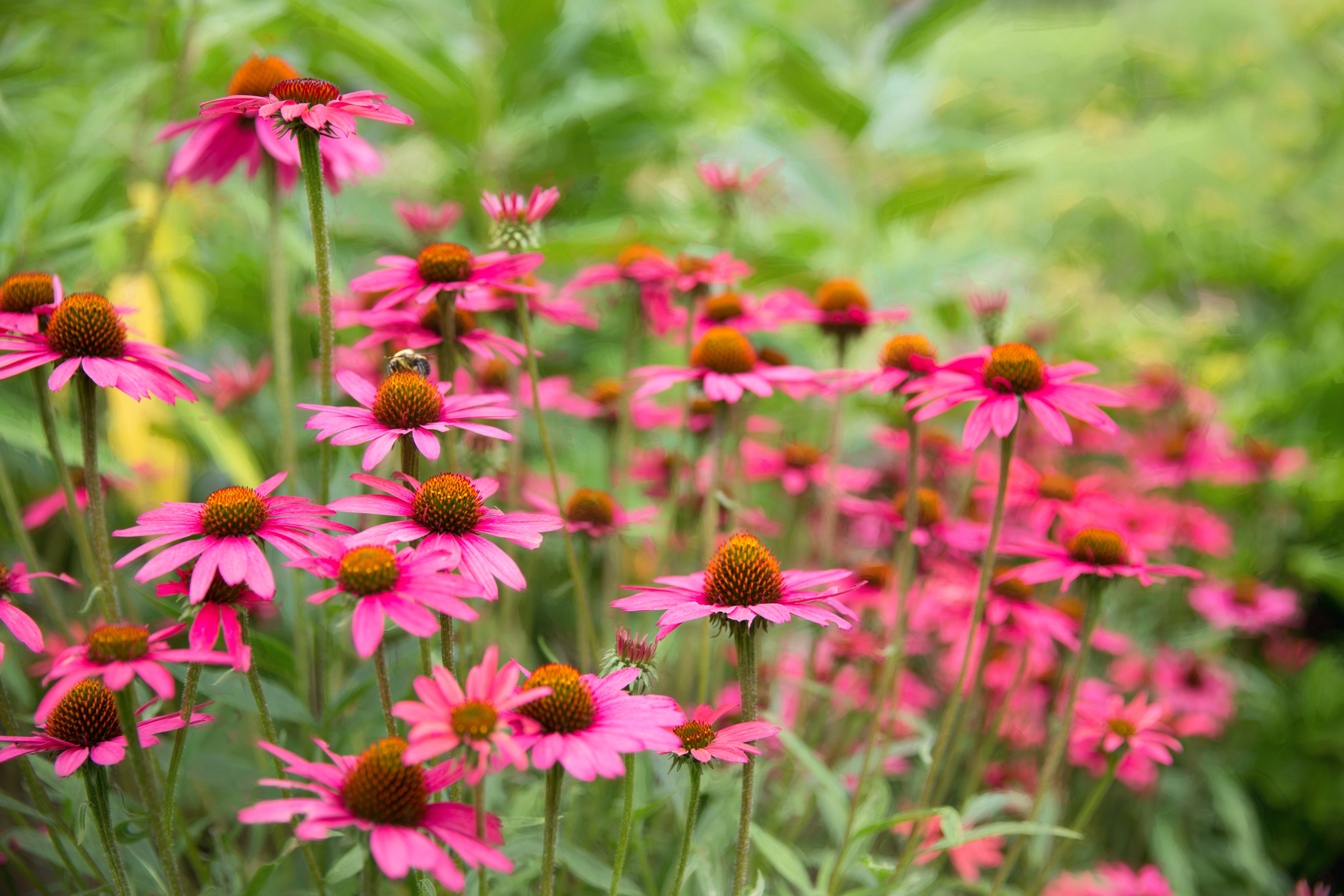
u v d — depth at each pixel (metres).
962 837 1.28
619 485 1.57
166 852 1.19
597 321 1.57
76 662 1.15
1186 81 3.75
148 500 1.60
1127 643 1.61
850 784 1.49
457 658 1.36
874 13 2.84
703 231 1.74
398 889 1.32
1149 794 1.68
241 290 1.88
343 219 1.86
